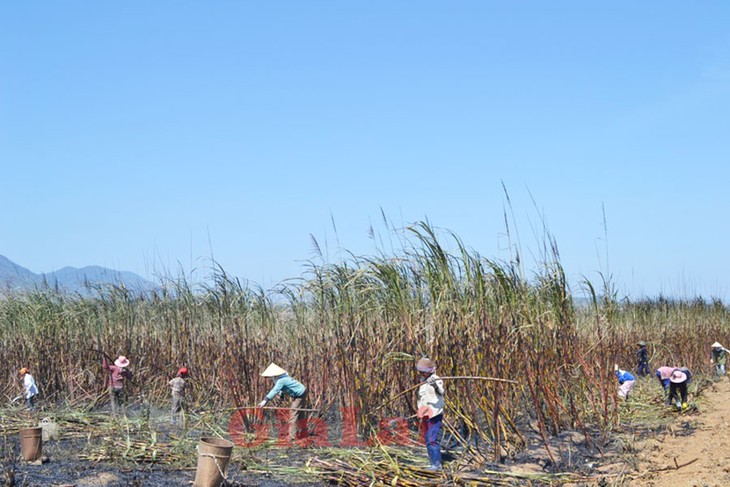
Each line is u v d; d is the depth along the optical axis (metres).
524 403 13.37
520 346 12.07
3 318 18.67
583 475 10.48
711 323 27.00
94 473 9.77
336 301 13.06
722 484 9.18
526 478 10.16
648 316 25.33
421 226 11.98
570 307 13.17
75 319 18.73
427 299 12.26
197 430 13.23
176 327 17.30
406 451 11.33
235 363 13.63
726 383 22.11
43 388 17.73
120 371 16.34
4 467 9.61
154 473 9.90
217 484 8.88
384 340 12.28
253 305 14.85
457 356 11.64
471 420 11.55
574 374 13.15
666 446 12.27
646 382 20.41
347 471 9.92
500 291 12.09
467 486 9.55
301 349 13.92
